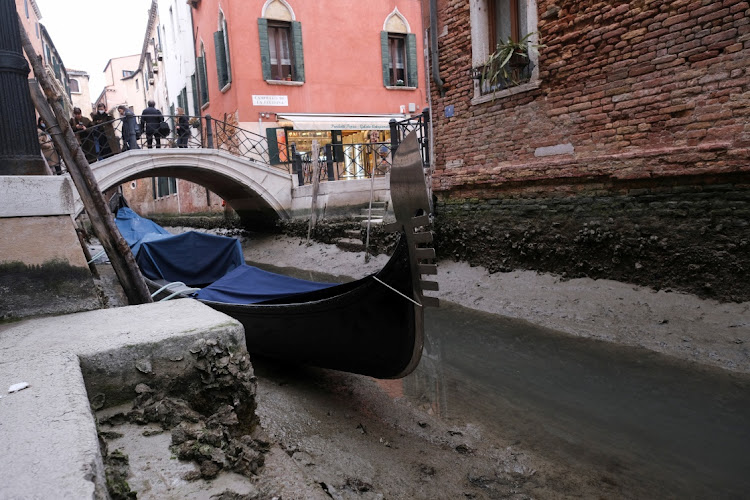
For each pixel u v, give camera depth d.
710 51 5.16
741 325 4.78
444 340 5.99
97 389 2.56
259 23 15.97
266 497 2.28
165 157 13.56
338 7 17.05
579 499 3.00
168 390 2.71
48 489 1.37
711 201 5.23
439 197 8.94
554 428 3.85
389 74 18.05
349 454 3.55
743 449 3.37
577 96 6.54
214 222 20.67
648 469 3.25
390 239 10.52
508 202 7.60
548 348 5.40
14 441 1.64
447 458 3.51
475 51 7.87
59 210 3.61
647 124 5.80
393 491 3.11
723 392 4.09
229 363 2.83
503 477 3.26
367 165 17.27
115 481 1.91
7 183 3.42
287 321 4.86
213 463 2.25
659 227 5.71
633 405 4.07
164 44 26.38
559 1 6.57
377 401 4.55
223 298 5.82
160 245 7.84
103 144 13.80
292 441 3.71
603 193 6.29
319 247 13.20
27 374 2.23
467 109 8.22
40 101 4.23
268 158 16.28
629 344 5.20
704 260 5.29
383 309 4.14
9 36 3.65
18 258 3.46
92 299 3.67
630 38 5.86
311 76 16.78
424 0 8.73
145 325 2.97
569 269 6.73
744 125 4.94
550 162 6.80
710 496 2.96
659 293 5.66
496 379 4.81
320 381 5.15
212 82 18.31
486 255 8.00
